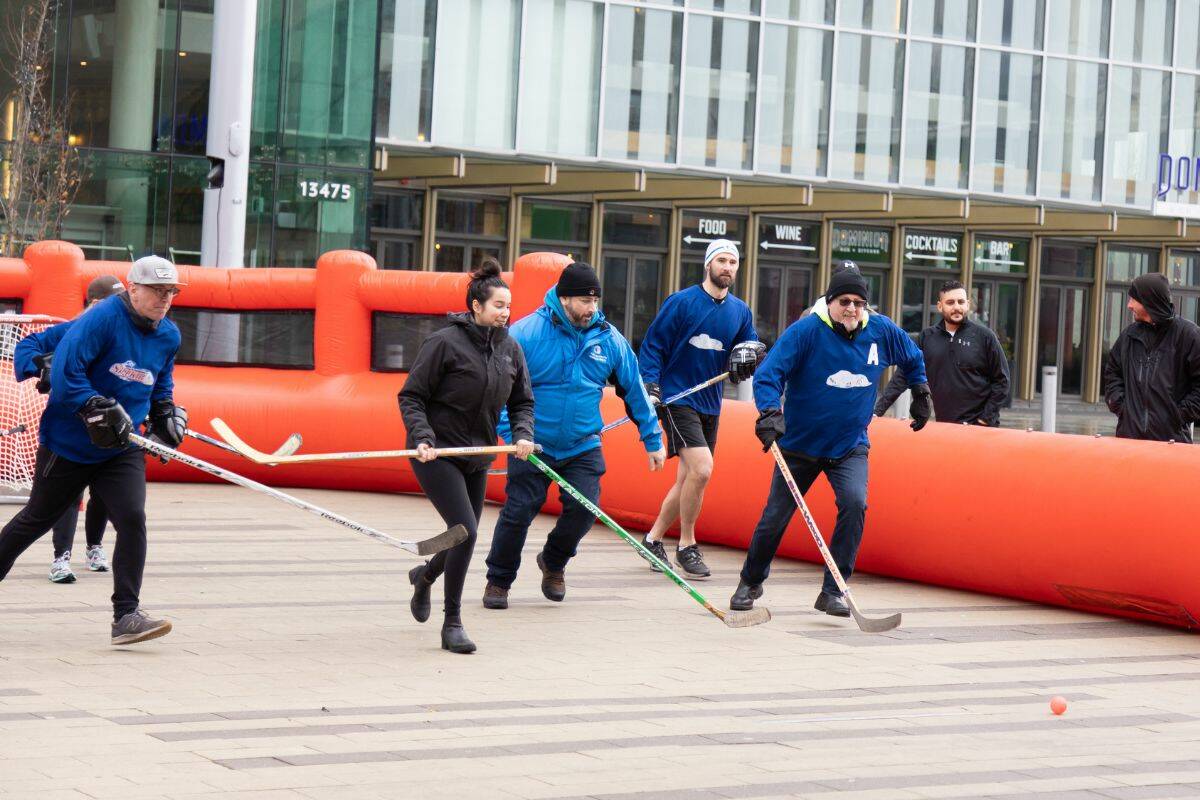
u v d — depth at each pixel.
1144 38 45.38
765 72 41.12
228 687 8.87
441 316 18.00
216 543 14.13
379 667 9.56
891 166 42.59
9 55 31.66
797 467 11.66
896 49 42.50
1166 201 44.91
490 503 17.61
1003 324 46.88
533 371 11.39
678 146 40.31
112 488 9.72
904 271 45.38
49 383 10.61
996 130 43.72
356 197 34.16
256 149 33.09
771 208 42.53
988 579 12.85
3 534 9.79
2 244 31.16
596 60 39.50
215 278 18.44
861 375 11.51
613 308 42.34
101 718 8.04
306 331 18.50
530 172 37.69
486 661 9.86
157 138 32.91
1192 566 11.45
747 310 13.67
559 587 12.01
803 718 8.58
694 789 7.08
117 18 32.44
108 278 11.69
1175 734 8.52
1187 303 49.47
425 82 37.97
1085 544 12.05
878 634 11.26
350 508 16.86
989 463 12.81
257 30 32.91
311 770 7.16
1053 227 44.03
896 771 7.52
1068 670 10.26
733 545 15.08
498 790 6.95
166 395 10.06
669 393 13.52
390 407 17.91
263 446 17.98
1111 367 13.62
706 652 10.39
